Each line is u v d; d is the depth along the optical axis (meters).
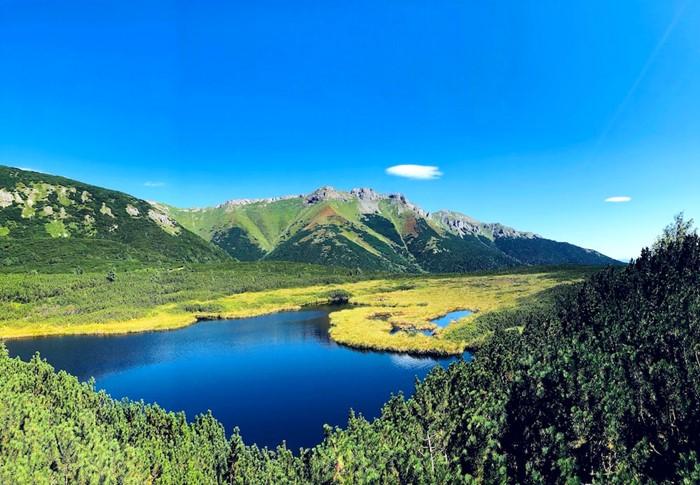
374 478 27.66
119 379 87.31
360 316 137.75
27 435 33.12
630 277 73.00
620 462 30.81
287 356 100.12
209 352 105.62
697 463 26.72
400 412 41.31
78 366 96.00
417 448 34.25
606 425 33.34
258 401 74.38
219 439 45.84
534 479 27.97
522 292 161.00
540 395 35.56
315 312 157.12
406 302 163.50
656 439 33.47
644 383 37.75
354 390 77.62
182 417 47.12
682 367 39.75
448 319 131.12
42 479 27.19
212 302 167.75
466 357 90.81
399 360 93.12
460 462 31.19
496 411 35.78
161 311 153.88
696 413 32.75
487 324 103.25
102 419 45.88
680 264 75.06
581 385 35.66
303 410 70.25
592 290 74.75
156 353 105.50
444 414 38.72
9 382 46.38
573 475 28.23
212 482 38.31
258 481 34.62
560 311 71.44
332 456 30.95
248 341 115.81
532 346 54.53
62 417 42.16
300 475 30.88
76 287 170.62
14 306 148.50
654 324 49.50
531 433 33.50
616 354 43.41
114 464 32.03
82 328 132.88
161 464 37.12
